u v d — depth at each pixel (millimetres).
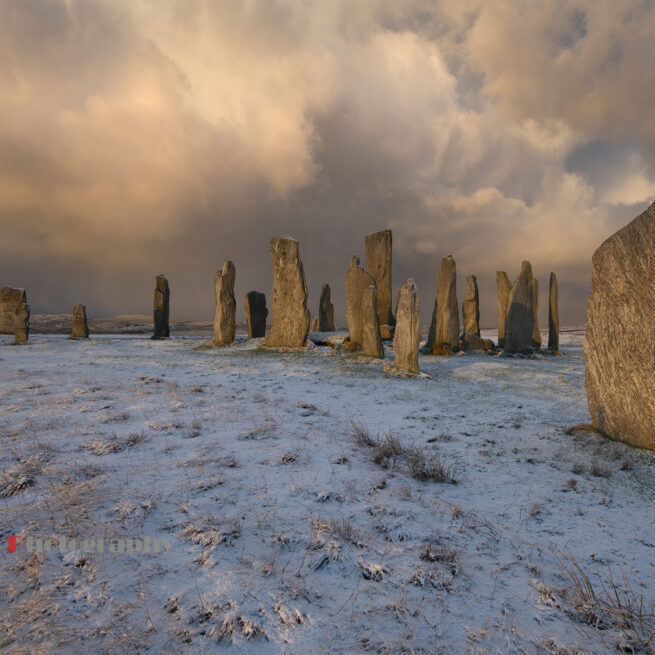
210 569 2631
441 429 6652
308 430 6016
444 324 18547
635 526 3600
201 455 4676
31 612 2164
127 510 3293
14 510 3236
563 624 2299
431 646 2084
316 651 2025
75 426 5555
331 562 2781
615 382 5738
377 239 22750
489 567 2848
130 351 17469
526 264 18938
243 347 18125
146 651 1963
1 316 26625
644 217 5305
